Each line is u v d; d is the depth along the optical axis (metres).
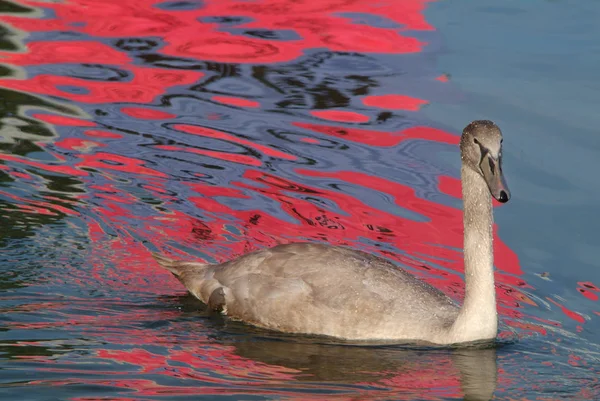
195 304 13.51
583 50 21.06
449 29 22.39
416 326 12.61
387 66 20.55
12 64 20.23
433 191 16.41
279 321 12.90
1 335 12.27
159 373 11.61
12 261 14.02
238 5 23.70
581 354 12.52
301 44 21.58
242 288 13.16
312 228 15.36
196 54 21.00
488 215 12.52
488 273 12.56
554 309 13.57
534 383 11.78
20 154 17.02
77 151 17.23
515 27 22.42
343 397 11.22
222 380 11.51
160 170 16.83
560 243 14.99
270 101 19.19
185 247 14.78
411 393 11.40
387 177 16.75
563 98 18.94
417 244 15.04
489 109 18.59
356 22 22.78
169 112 18.70
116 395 11.02
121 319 12.95
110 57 20.73
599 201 15.91
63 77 19.81
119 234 15.00
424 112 18.67
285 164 17.09
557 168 16.75
